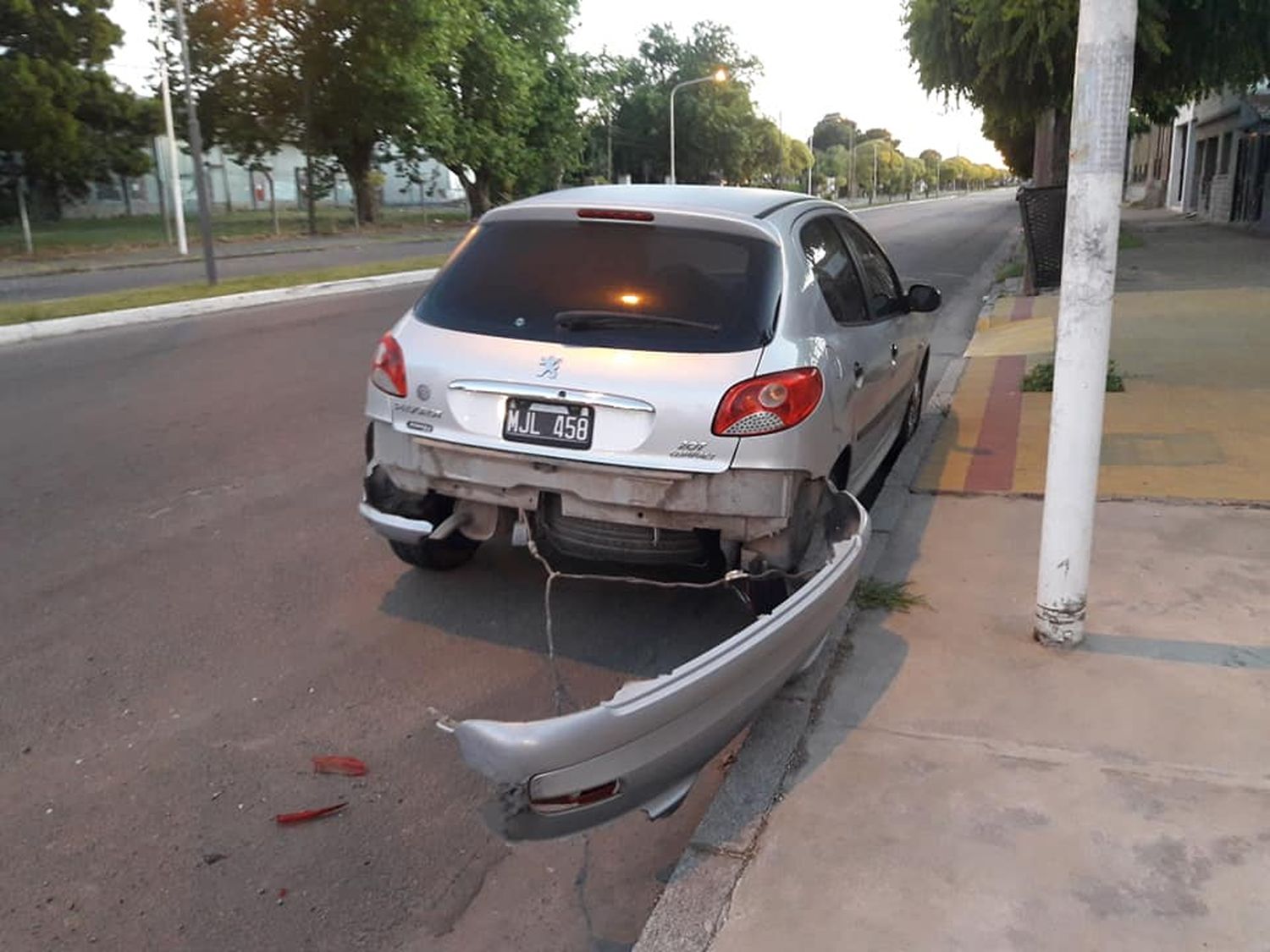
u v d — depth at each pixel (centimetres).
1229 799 317
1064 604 405
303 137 3622
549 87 4341
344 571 525
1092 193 364
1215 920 269
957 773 334
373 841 324
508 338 409
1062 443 392
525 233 439
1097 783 326
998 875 288
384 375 432
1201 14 1277
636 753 288
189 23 3316
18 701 398
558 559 533
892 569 496
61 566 529
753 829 310
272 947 281
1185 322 1215
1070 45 1210
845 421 436
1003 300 1546
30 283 1962
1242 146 2809
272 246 2958
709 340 389
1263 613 438
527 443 397
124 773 354
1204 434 708
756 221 424
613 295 407
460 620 470
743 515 384
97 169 3347
